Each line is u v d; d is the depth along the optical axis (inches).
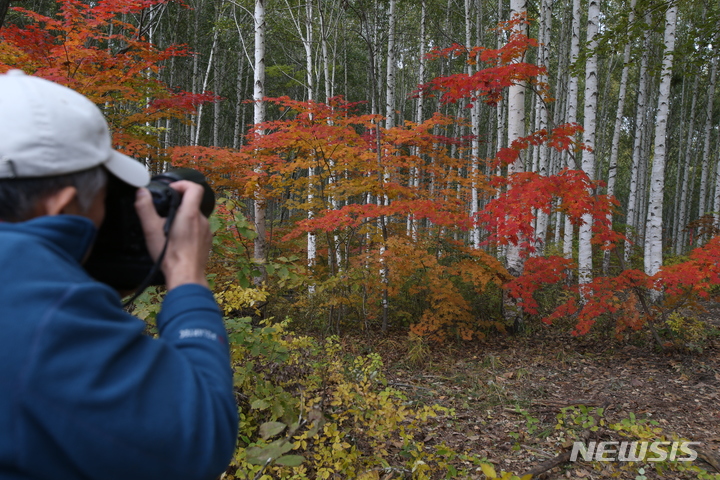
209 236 31.5
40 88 26.0
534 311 268.2
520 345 287.6
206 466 24.2
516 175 264.7
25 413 20.6
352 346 267.0
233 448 27.0
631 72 954.7
